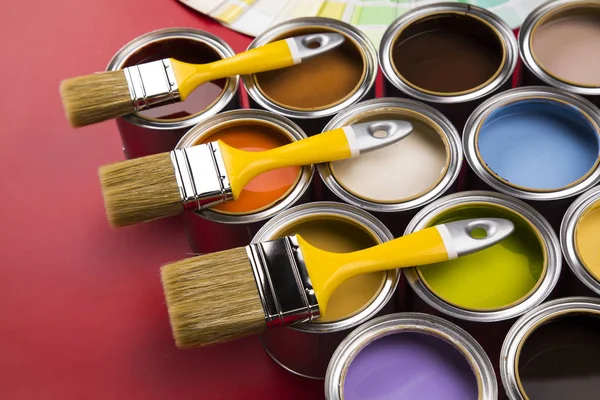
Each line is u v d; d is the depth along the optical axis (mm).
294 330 787
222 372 860
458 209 834
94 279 912
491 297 803
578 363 763
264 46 907
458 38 949
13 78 1039
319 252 791
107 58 1050
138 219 830
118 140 988
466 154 862
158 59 964
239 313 764
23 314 895
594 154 872
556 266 801
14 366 869
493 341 803
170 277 780
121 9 1081
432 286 811
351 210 837
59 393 857
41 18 1082
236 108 926
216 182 829
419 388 762
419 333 780
